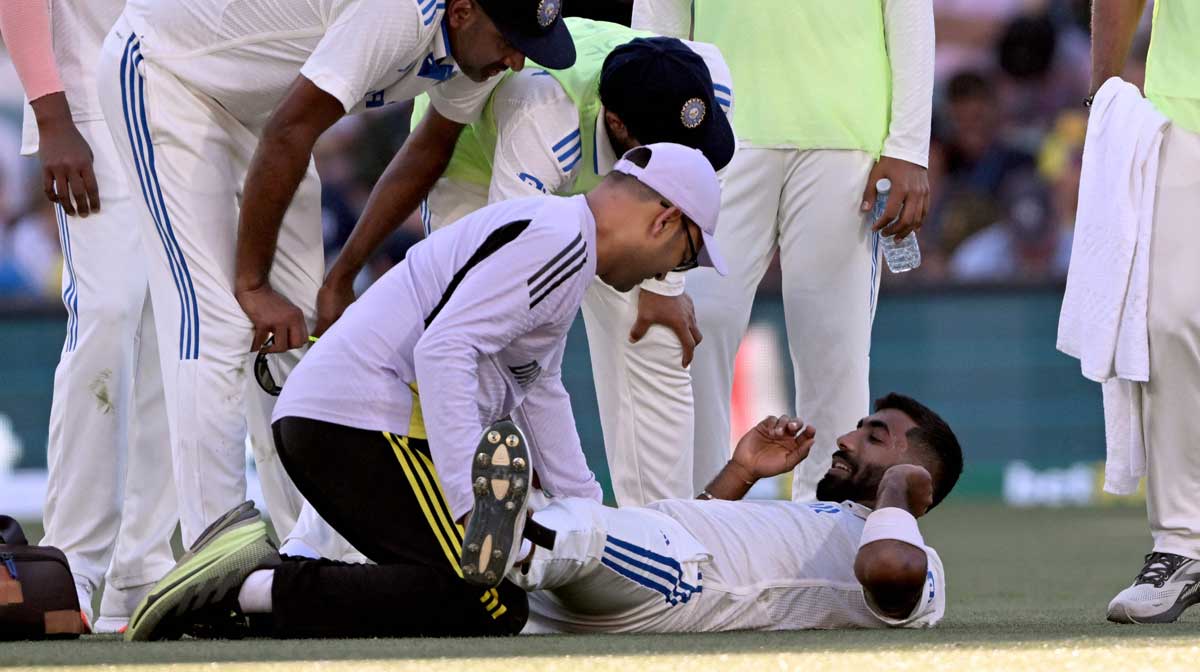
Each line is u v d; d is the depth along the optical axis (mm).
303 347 16656
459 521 12516
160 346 15812
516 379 13570
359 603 12797
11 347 42719
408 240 43938
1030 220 50031
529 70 16312
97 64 16719
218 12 15203
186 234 15430
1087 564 26859
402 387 13250
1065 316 16344
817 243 19016
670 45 15484
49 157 16547
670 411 17812
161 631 12969
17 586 13547
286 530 17266
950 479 15484
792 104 18875
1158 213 15750
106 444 17125
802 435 16031
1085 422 45688
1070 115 51281
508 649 11523
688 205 12938
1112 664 10672
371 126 46531
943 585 14797
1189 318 15555
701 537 14078
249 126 15930
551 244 12680
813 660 10664
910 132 19000
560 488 14633
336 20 14750
